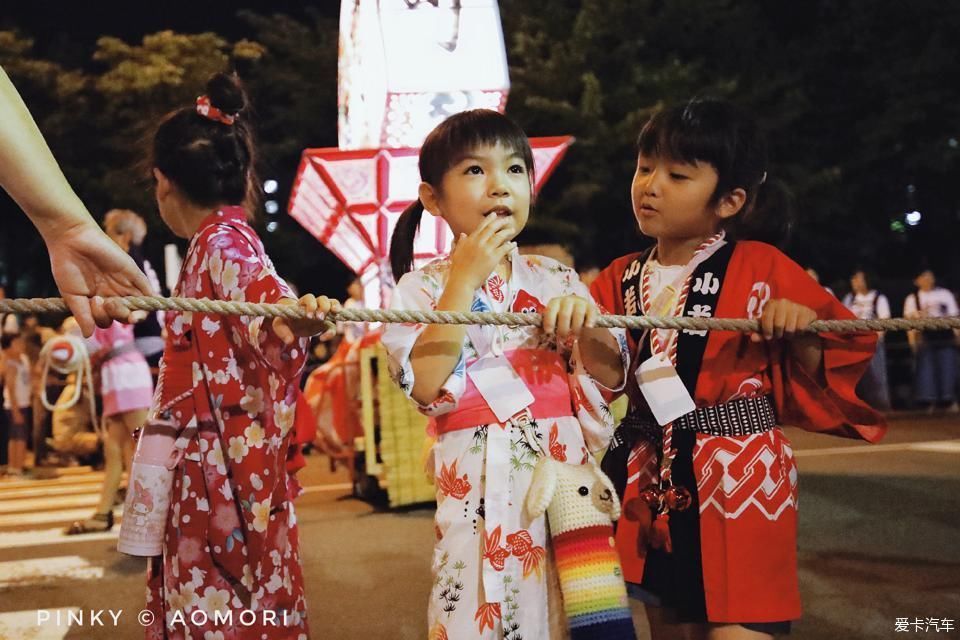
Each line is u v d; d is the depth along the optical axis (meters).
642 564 2.38
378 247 5.71
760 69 16.39
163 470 2.29
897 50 16.23
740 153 2.45
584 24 15.96
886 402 11.29
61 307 1.92
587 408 2.17
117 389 5.51
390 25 5.29
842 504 5.58
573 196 15.37
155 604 2.34
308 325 2.09
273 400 2.29
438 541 2.08
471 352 2.13
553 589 2.07
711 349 2.36
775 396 2.42
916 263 17.16
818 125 16.78
